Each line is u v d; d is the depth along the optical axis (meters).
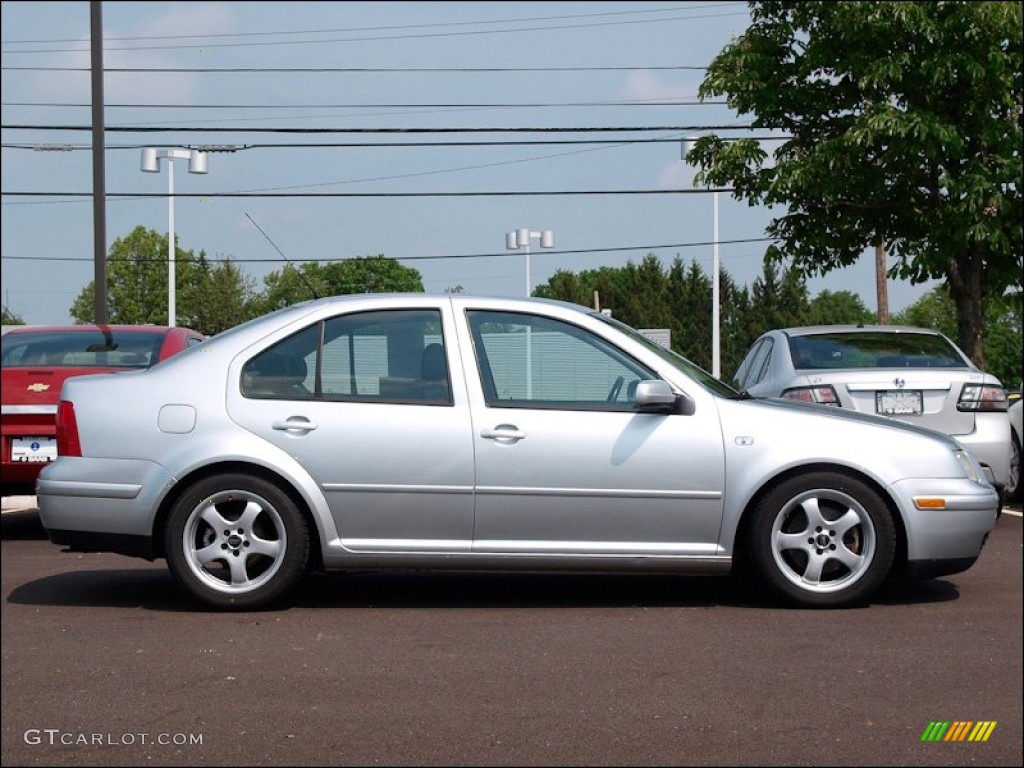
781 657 5.37
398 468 6.18
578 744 4.23
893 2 14.27
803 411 6.36
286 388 6.28
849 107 15.66
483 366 6.32
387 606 6.46
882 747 4.21
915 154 14.48
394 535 6.22
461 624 6.02
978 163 14.39
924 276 15.14
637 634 5.80
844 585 6.27
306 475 6.16
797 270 16.30
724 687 4.91
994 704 4.70
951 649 5.51
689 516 6.21
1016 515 10.79
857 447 6.24
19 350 10.22
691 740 4.27
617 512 6.20
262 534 6.24
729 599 6.64
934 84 14.30
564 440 6.19
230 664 5.26
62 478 6.25
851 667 5.21
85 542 6.26
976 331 15.23
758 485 6.18
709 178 15.92
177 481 6.16
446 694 4.81
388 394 6.28
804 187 14.91
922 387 9.13
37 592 6.88
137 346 10.34
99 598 6.68
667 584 7.10
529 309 6.39
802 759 4.09
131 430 6.24
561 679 5.03
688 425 6.23
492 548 6.21
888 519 6.23
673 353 6.81
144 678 5.04
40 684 4.96
